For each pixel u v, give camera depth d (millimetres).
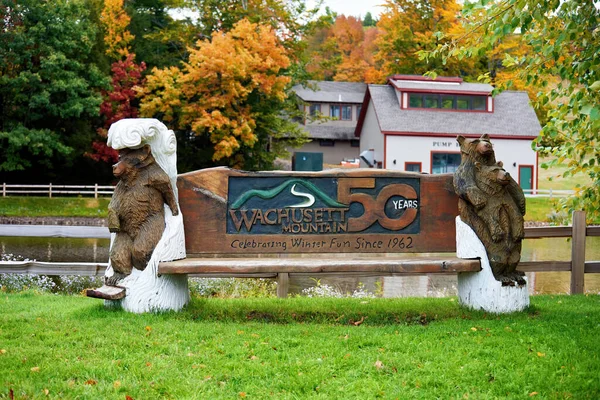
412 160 35031
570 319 6367
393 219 7172
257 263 6457
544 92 7805
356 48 70938
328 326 6148
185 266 6387
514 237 6719
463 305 7008
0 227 23312
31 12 29984
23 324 5977
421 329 5992
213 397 4262
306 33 35969
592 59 6520
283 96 30688
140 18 40125
